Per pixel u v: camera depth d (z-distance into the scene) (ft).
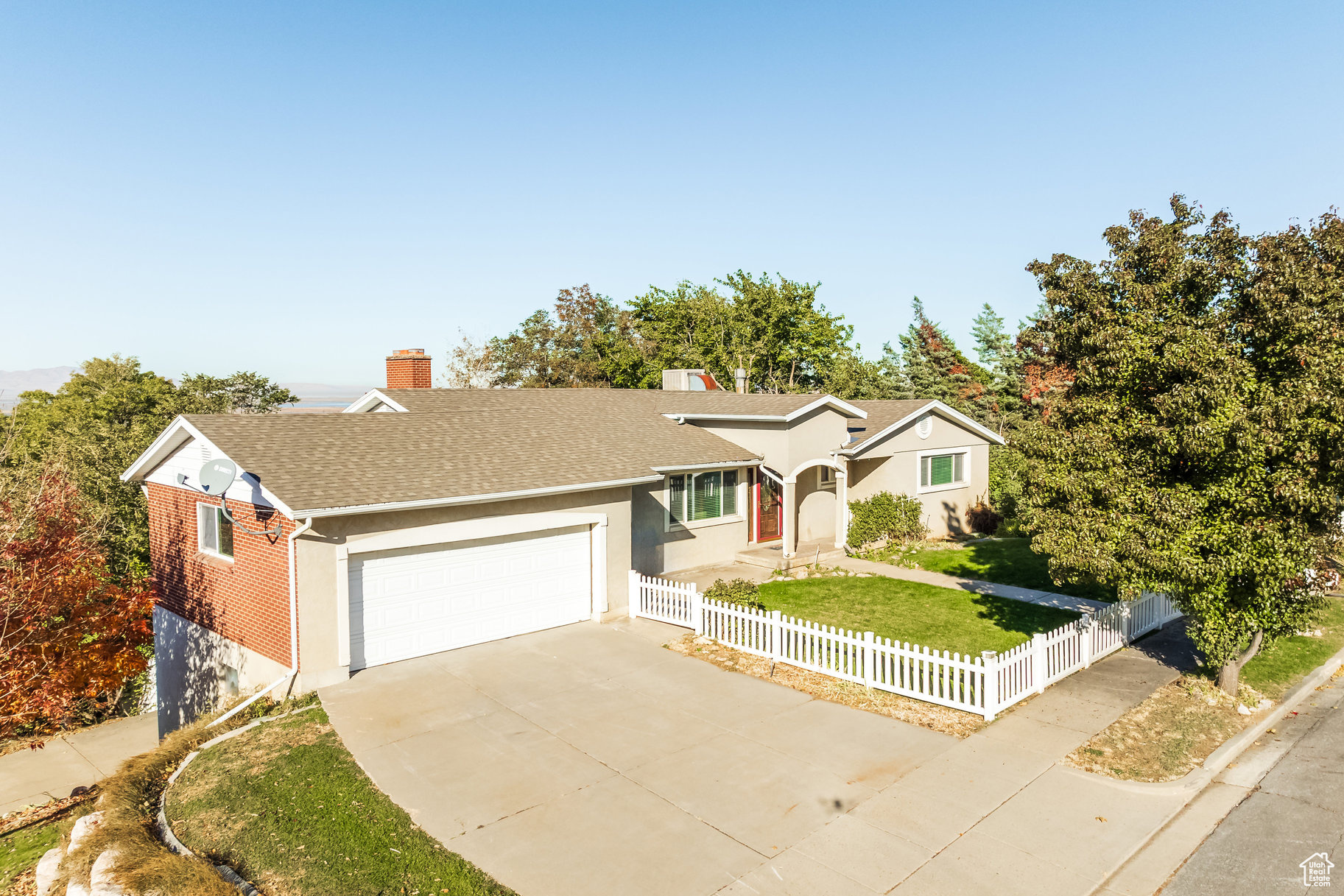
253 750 33.27
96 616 48.24
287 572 40.19
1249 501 30.86
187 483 50.90
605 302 206.69
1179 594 35.73
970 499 88.94
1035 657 38.27
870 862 24.26
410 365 78.28
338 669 40.86
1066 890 22.90
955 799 28.12
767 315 176.24
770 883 23.25
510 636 48.62
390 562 43.52
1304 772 31.04
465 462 49.52
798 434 69.26
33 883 30.17
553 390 81.00
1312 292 31.50
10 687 42.50
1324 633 49.08
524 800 28.55
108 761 55.52
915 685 37.58
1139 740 32.96
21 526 45.57
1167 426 32.71
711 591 49.49
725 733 34.09
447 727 35.14
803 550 72.49
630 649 46.09
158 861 24.04
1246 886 23.30
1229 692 37.81
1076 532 34.45
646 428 70.08
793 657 43.06
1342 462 28.55
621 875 23.76
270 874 24.39
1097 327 35.91
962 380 188.24
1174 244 34.83
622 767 30.99
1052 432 36.73
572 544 51.55
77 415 135.13
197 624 50.80
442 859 24.72
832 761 31.30
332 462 44.91
